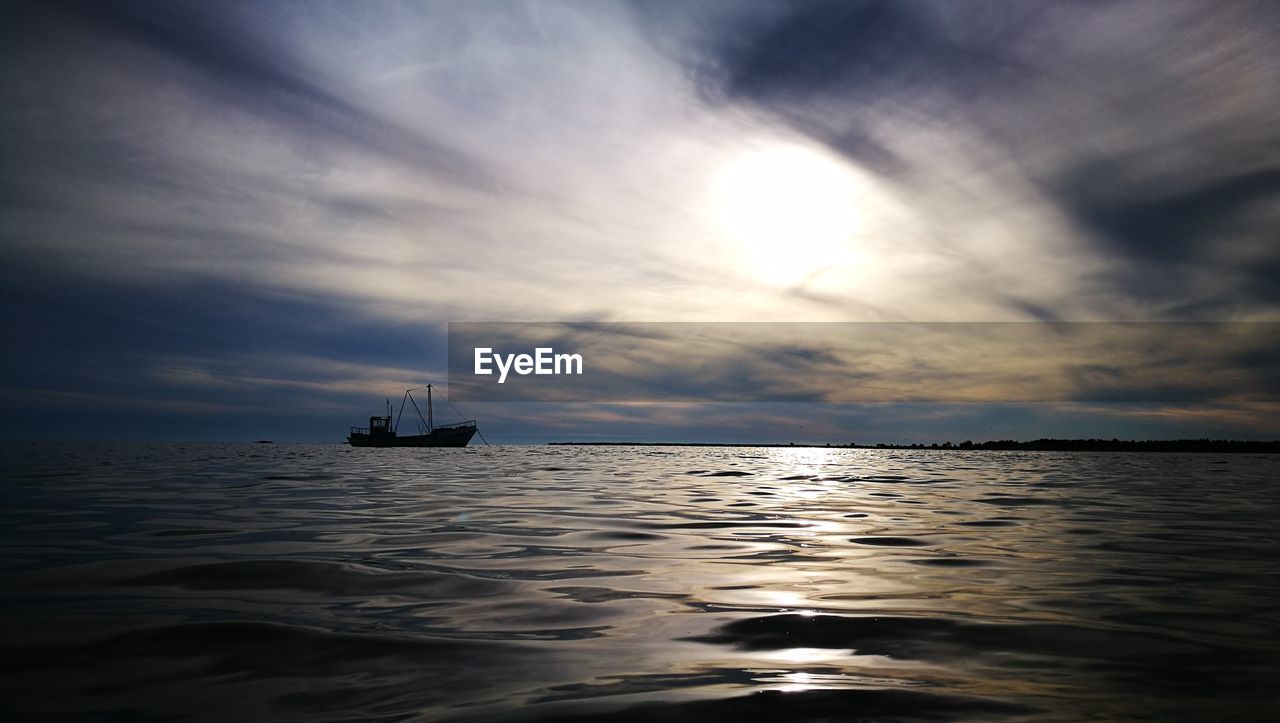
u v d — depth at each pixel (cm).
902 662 390
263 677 358
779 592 571
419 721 300
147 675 360
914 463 4309
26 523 1005
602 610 508
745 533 939
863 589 586
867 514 1202
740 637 439
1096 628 461
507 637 436
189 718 304
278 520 1052
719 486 1950
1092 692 342
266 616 479
